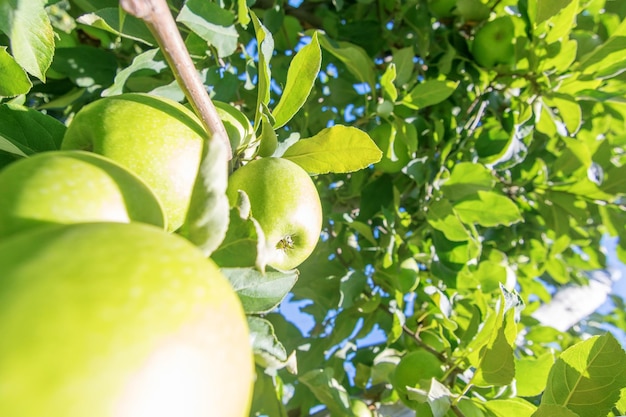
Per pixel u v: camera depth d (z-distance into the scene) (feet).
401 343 2.18
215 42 1.49
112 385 0.49
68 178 0.73
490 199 2.12
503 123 2.20
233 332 0.59
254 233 0.92
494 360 1.36
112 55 1.86
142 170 0.96
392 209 2.24
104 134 0.97
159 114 1.01
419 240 2.23
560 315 3.05
